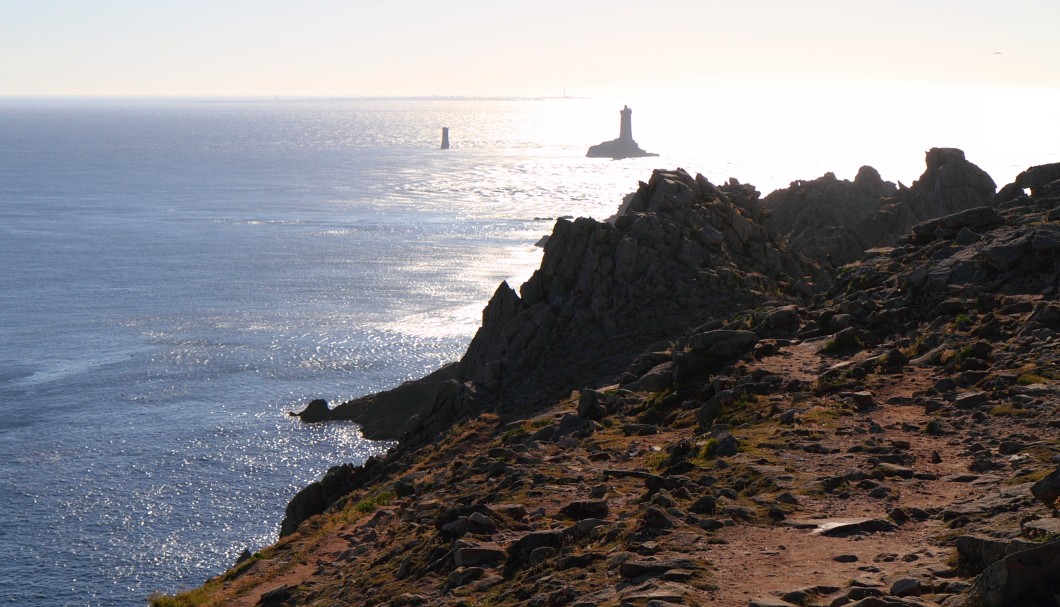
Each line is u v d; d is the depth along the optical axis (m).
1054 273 29.36
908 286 31.66
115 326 136.88
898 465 18.05
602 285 46.50
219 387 107.81
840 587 12.22
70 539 71.19
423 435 41.66
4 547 69.62
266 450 87.88
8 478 82.44
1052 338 24.58
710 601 12.12
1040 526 12.24
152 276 175.38
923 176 68.12
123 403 102.62
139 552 69.31
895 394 23.58
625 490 19.41
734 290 44.84
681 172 52.34
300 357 119.50
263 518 74.75
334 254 196.75
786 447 20.16
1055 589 10.47
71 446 89.88
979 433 19.59
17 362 118.81
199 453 87.50
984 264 31.00
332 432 91.56
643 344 41.38
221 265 186.12
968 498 15.60
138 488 80.19
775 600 11.70
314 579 20.72
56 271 180.75
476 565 16.41
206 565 67.56
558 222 49.38
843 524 14.77
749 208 54.00
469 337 127.94
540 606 13.51
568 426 27.59
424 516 21.86
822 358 27.91
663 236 47.66
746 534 14.98
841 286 35.81
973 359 24.25
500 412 39.22
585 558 15.00
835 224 72.62
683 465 19.64
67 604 62.31
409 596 15.81
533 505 19.20
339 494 39.00
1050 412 19.98
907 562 13.03
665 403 27.28
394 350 122.44
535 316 46.47
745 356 28.70
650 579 13.10
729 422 23.55
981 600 10.72
